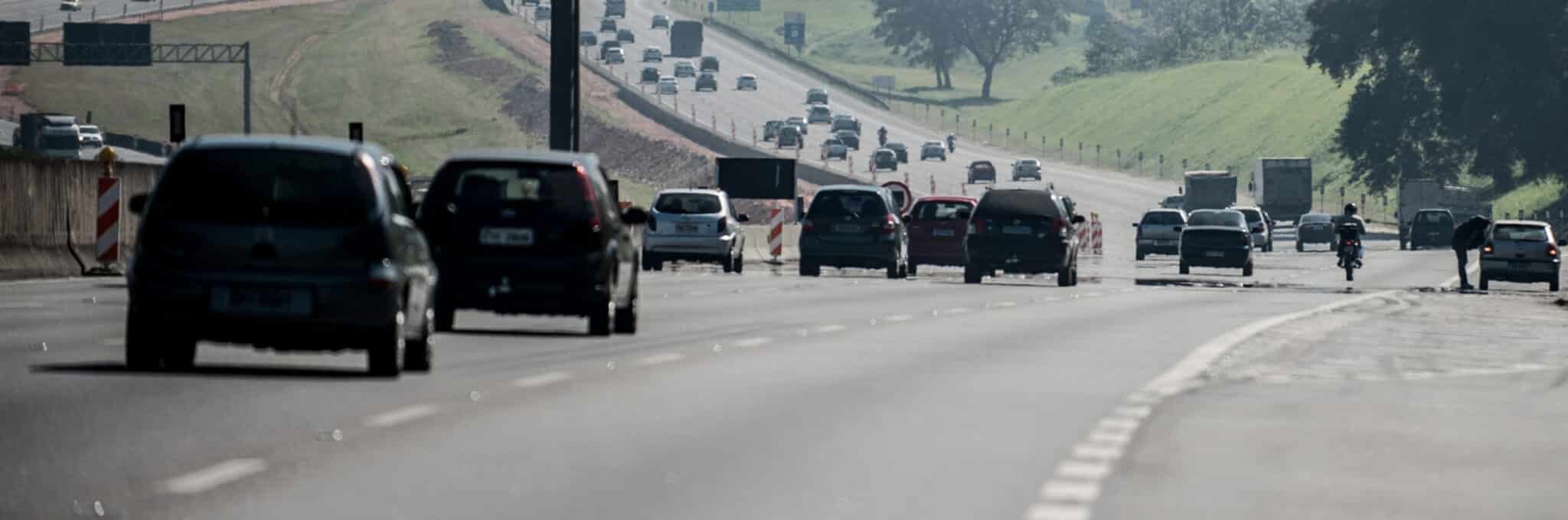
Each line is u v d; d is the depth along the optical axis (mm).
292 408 33250
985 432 31891
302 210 38312
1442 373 47188
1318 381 43906
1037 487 25547
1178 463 28422
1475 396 40812
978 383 41094
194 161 38656
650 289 85625
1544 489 26516
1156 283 108938
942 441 30547
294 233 38188
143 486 24297
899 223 104875
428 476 25594
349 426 30953
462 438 29734
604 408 34406
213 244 38188
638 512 22906
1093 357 49188
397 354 38938
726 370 43125
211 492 23875
